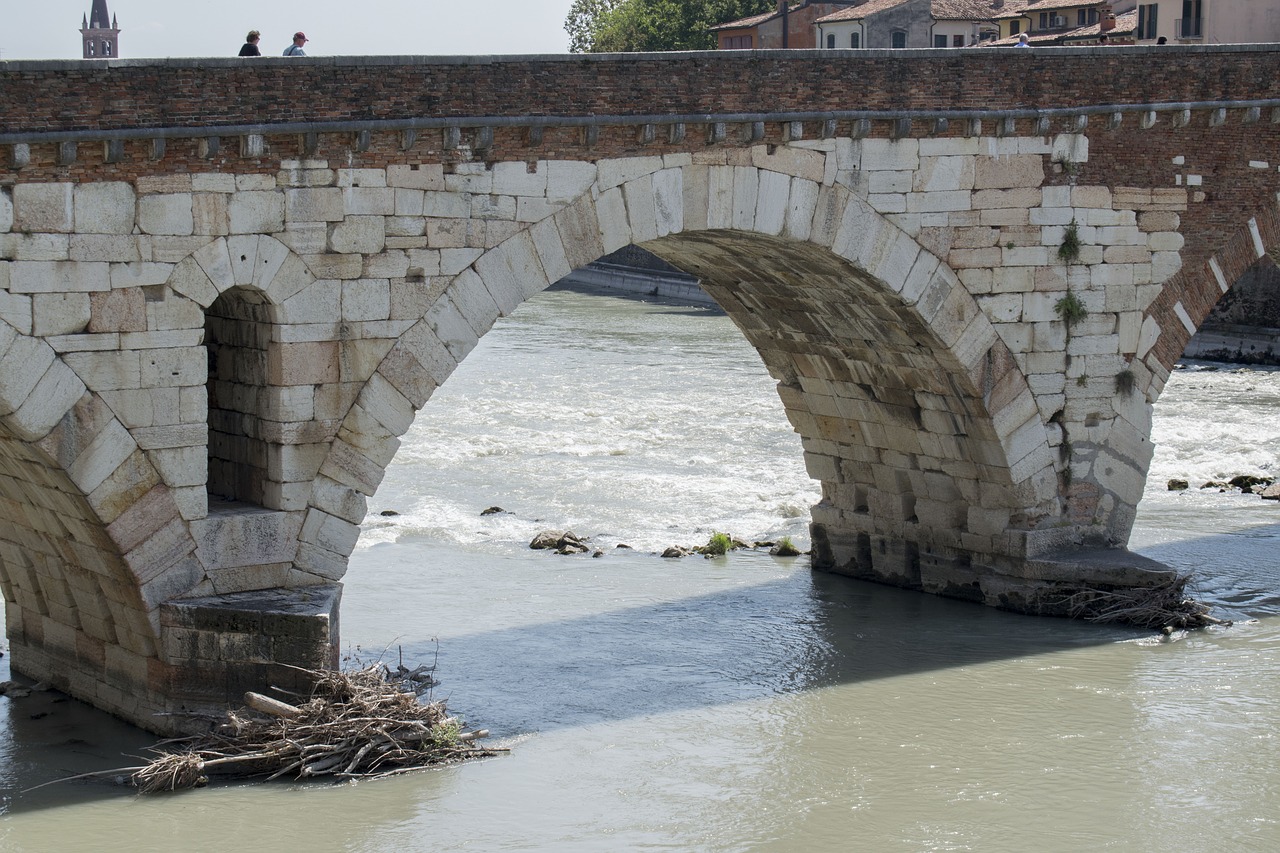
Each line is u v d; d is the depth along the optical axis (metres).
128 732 22.33
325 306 21.92
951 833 19.89
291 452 21.98
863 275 26.72
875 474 31.25
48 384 20.12
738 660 26.55
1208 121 29.09
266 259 21.39
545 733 23.05
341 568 22.56
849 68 25.72
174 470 21.19
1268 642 27.30
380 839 19.47
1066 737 23.02
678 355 63.06
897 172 26.52
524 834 19.69
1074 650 26.97
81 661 23.64
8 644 26.41
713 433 46.34
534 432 46.25
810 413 32.00
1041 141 27.69
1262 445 44.09
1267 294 62.22
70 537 22.00
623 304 87.12
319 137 21.52
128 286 20.52
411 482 39.78
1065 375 28.66
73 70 19.73
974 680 25.50
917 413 29.53
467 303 22.92
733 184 25.02
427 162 22.41
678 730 23.28
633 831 19.84
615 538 34.84
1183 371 59.22
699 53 24.27
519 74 22.89
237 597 21.75
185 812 20.09
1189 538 33.81
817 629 28.30
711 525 36.06
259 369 22.19
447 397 52.06
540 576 31.58
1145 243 28.94
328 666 21.58
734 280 29.84
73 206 20.00
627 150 24.00
